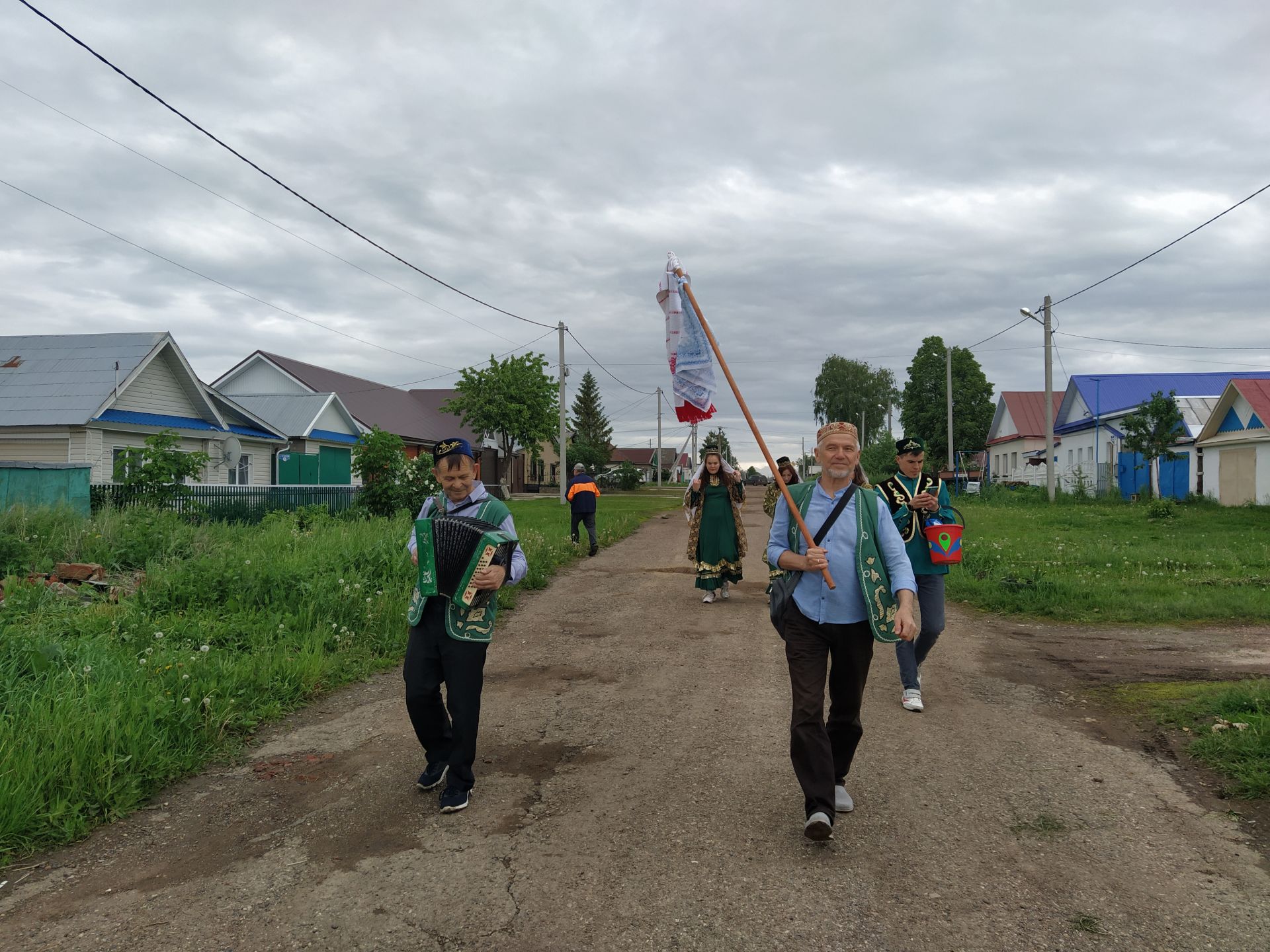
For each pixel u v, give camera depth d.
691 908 3.06
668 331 4.68
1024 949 2.78
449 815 3.92
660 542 17.12
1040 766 4.50
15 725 4.43
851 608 3.65
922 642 5.61
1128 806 3.95
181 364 21.44
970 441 55.16
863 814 3.87
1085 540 15.75
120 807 3.99
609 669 6.67
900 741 4.91
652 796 4.11
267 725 5.32
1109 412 36.16
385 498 17.48
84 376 19.72
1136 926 2.91
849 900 3.10
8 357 20.64
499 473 50.25
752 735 5.01
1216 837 3.61
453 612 3.90
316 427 30.77
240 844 3.65
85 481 12.94
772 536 3.89
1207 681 6.16
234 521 16.47
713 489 9.78
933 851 3.50
